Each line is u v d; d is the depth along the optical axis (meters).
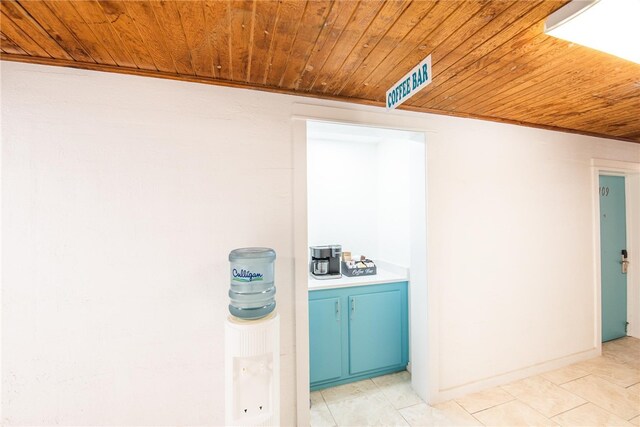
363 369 2.48
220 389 1.66
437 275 2.19
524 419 1.99
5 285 1.38
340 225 3.15
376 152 3.30
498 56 1.41
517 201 2.51
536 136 2.60
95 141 1.49
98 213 1.49
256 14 1.09
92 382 1.48
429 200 2.17
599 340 2.90
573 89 1.80
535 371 2.56
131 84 1.54
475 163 2.35
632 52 1.30
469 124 2.33
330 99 1.89
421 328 2.23
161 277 1.58
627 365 2.71
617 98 1.94
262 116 1.75
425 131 2.17
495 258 2.42
